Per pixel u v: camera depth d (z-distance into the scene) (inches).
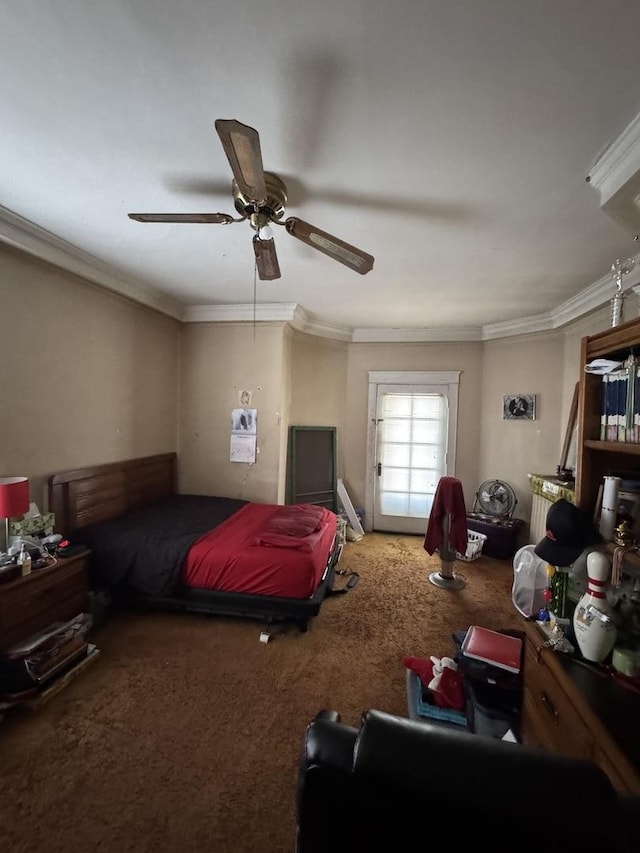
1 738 63.6
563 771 21.6
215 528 112.7
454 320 160.9
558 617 56.2
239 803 53.5
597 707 40.3
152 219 62.6
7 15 37.6
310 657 87.2
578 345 138.2
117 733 65.1
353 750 25.0
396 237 84.7
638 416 47.5
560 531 55.6
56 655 75.5
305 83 44.5
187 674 80.7
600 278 108.5
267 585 93.7
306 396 178.5
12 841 48.2
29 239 86.7
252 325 154.5
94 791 54.7
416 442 184.1
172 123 51.9
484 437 175.3
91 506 112.7
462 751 23.0
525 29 37.6
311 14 36.6
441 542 129.9
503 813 20.4
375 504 189.0
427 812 22.0
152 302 134.1
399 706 72.7
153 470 143.9
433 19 36.9
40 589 77.4
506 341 167.5
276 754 61.6
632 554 45.1
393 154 56.7
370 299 134.8
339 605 113.0
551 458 153.0
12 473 90.3
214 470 159.2
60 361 103.0
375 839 23.8
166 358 152.3
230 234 86.9
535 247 88.7
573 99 45.9
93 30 38.9
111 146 57.2
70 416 106.9
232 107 48.6
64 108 49.4
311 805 25.0
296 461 170.6
